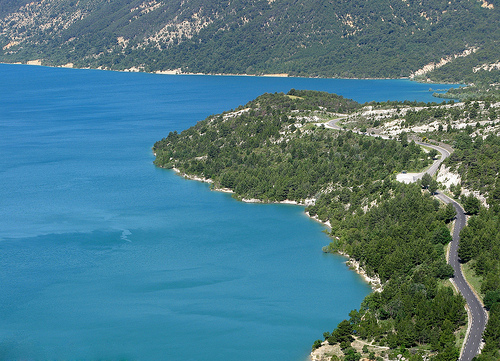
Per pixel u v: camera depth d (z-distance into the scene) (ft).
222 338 615.16
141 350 598.34
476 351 518.78
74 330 634.02
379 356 545.44
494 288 598.34
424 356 532.32
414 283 630.33
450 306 574.15
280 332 623.36
